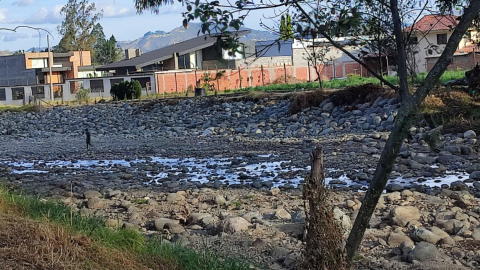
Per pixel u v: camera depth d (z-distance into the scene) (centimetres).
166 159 1856
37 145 2620
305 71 5822
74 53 8031
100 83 5669
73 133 3117
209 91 4350
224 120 2844
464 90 2080
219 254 729
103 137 2820
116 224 881
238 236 834
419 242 759
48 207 879
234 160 1716
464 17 457
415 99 469
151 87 5219
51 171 1688
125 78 5503
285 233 842
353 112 2350
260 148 1959
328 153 1700
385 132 2008
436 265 677
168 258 682
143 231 885
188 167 1655
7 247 563
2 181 1361
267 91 3481
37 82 6856
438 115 1897
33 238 597
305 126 2402
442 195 1059
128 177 1492
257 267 703
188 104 3306
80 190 1318
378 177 489
